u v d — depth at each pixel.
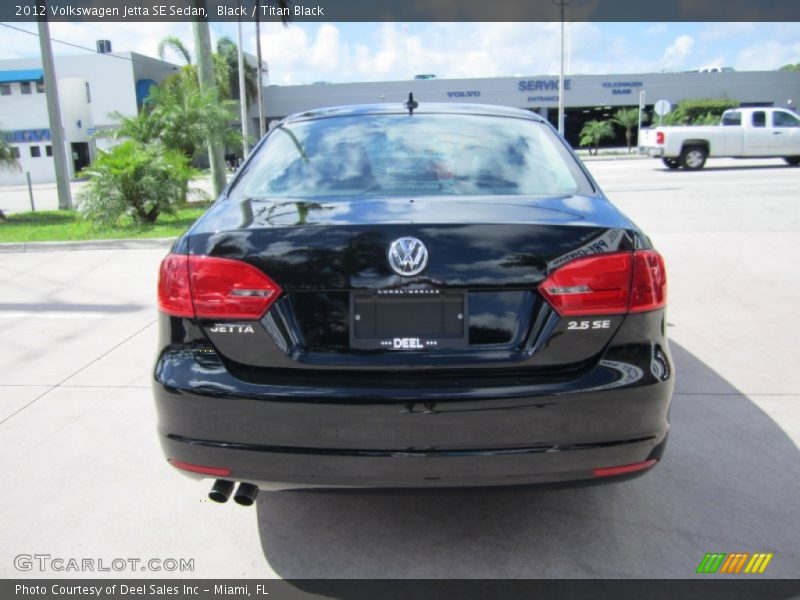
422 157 2.94
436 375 2.21
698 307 5.97
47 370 4.72
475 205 2.47
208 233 2.32
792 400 4.01
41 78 45.03
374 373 2.22
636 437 2.24
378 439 2.18
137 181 11.87
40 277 7.83
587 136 43.03
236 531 2.81
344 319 2.22
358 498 3.04
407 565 2.57
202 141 15.76
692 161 22.23
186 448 2.28
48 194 28.05
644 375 2.22
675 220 10.70
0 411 4.01
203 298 2.25
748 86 50.59
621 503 2.96
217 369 2.25
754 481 3.11
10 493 3.10
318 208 2.46
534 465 2.20
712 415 3.82
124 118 15.38
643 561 2.56
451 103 3.53
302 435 2.19
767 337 5.16
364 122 3.24
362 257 2.19
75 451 3.50
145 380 4.51
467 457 2.17
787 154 22.14
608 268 2.21
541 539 2.71
